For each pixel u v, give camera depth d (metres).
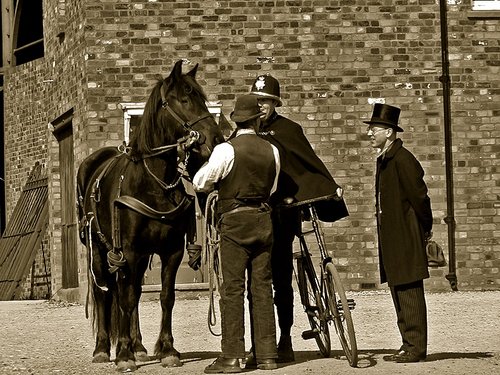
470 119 19.28
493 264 19.16
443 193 19.14
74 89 19.73
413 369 9.23
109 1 18.80
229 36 18.94
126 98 18.80
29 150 27.19
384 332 12.67
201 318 15.09
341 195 9.90
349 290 18.86
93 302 10.99
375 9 19.17
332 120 19.05
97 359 10.71
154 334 13.21
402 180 9.84
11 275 24.97
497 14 19.31
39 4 28.81
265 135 10.01
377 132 10.06
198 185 9.38
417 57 19.20
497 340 11.75
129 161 10.15
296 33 19.05
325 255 9.89
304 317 14.64
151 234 9.95
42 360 11.00
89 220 11.01
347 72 19.09
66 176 21.30
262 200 9.45
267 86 10.03
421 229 9.88
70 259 21.14
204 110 9.68
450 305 16.06
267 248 9.48
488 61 19.34
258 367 9.49
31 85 27.09
